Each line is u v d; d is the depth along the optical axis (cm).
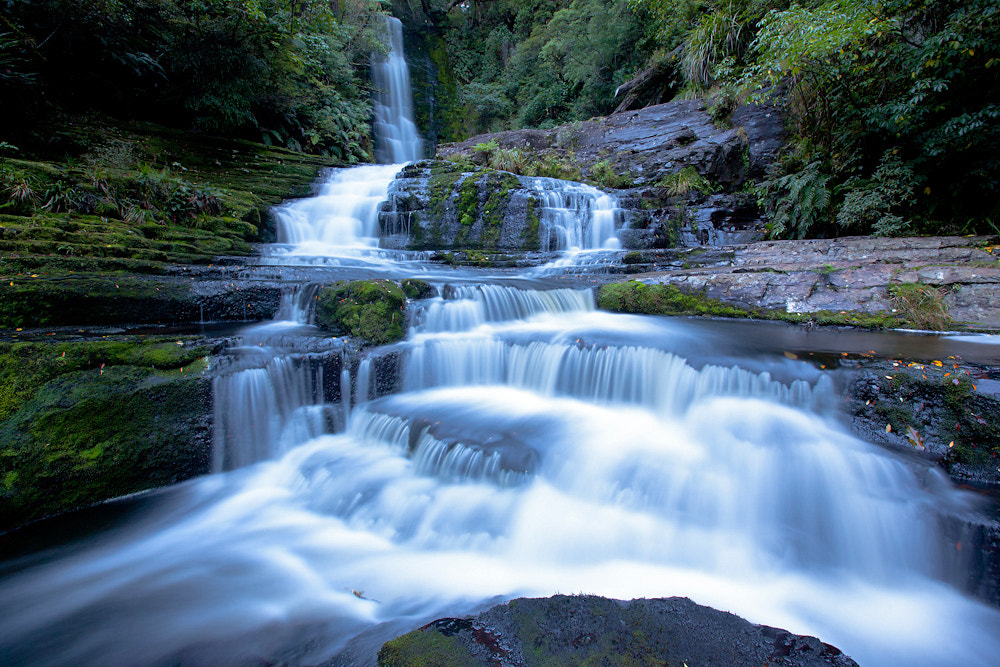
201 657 231
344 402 476
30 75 885
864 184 880
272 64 1295
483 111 2486
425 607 267
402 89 2234
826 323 580
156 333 501
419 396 504
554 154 1593
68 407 349
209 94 1172
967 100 784
